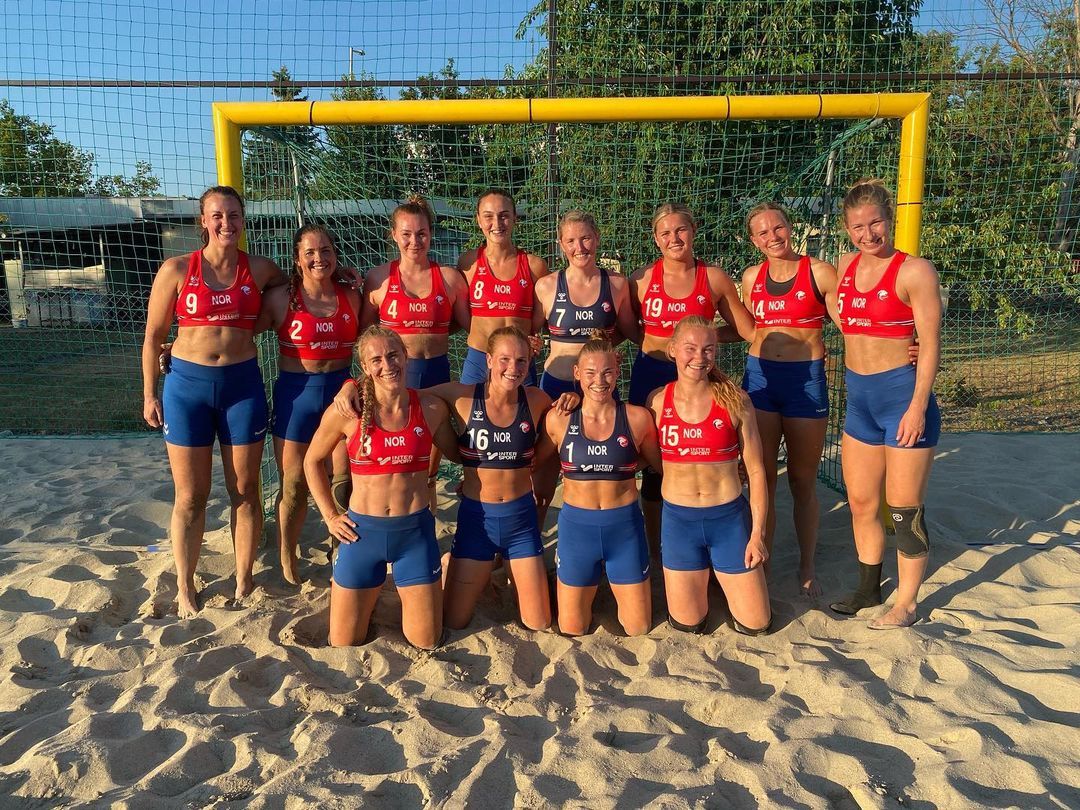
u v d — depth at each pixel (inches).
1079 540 179.3
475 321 171.5
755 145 290.2
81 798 99.3
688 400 139.0
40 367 492.7
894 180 199.8
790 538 191.2
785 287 155.9
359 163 255.9
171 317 154.0
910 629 136.9
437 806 96.0
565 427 142.3
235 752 108.1
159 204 585.6
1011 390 357.4
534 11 292.7
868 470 146.6
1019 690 116.9
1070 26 518.3
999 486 217.6
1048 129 348.5
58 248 593.3
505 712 120.0
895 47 341.4
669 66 301.7
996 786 95.3
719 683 126.8
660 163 271.0
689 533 140.1
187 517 156.8
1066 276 359.6
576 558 141.8
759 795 96.3
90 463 271.3
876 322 139.5
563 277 165.0
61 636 144.2
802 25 311.1
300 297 158.1
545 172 267.7
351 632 141.7
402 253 164.7
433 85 200.4
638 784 100.0
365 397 133.2
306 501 168.6
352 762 106.5
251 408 157.3
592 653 139.3
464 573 147.4
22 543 194.9
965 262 370.3
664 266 163.3
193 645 140.8
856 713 114.2
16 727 116.8
